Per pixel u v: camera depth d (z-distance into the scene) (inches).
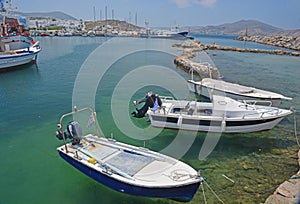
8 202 305.0
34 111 639.8
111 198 310.3
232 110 491.5
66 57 1567.4
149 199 304.5
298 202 275.4
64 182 343.9
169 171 293.0
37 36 3789.4
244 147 444.5
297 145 451.2
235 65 1409.9
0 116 601.3
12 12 1651.1
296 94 812.6
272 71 1233.4
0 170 373.1
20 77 1037.2
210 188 327.3
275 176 354.6
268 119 473.7
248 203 298.2
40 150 437.7
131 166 303.4
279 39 3289.9
